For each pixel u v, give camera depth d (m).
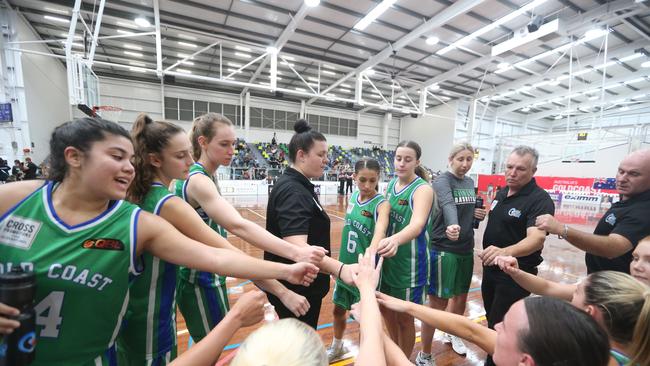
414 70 11.45
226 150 1.31
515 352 0.62
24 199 0.65
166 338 0.97
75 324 0.65
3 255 0.61
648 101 14.82
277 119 15.79
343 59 10.50
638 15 7.08
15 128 8.30
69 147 0.62
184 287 1.31
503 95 13.47
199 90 14.05
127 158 0.68
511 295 1.51
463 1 6.75
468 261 2.01
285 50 9.88
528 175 1.58
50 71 10.70
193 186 1.14
